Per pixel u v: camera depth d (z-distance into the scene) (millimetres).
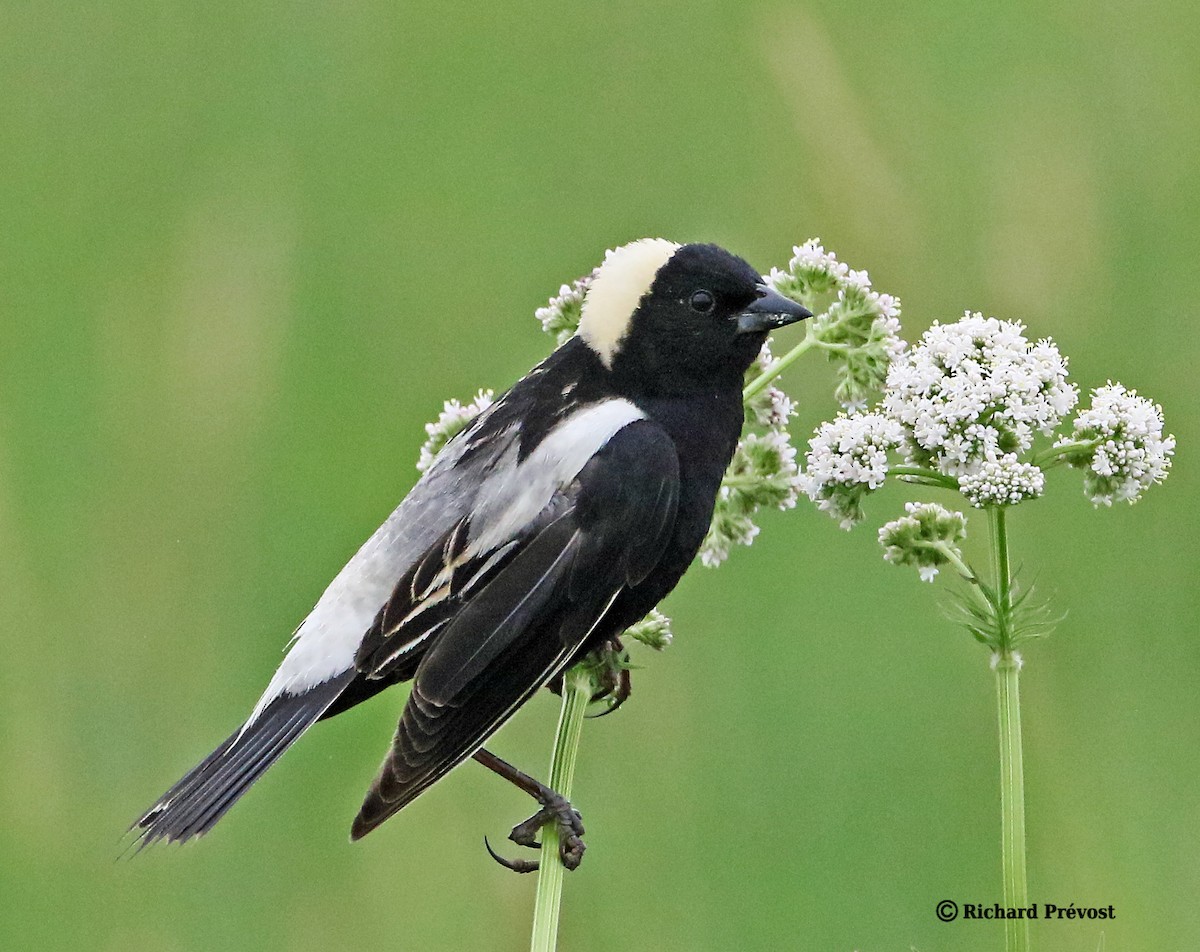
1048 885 10789
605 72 14359
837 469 7863
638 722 11305
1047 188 12820
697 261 9195
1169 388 12273
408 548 8742
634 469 8812
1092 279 12531
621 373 9234
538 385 9281
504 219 13766
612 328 9258
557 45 14453
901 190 13016
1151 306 12414
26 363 12680
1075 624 11469
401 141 14086
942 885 10891
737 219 13539
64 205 13430
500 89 14156
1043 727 11133
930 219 12898
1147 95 13164
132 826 8398
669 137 13797
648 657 11406
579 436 8898
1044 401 7703
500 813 11234
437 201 13766
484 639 8469
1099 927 10625
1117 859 10750
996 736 11141
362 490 12539
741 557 11594
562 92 14305
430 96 14195
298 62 14266
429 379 13180
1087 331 12461
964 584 7539
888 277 12938
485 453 8953
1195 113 12961
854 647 11438
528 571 8602
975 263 12742
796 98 13273
